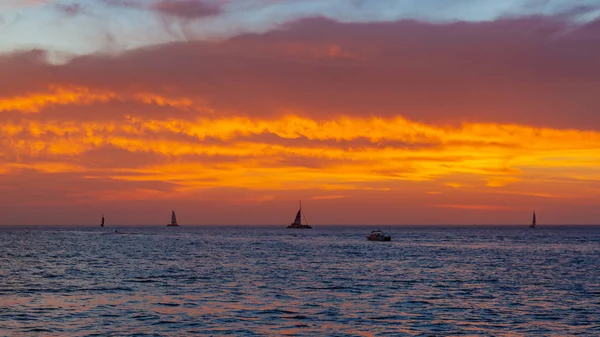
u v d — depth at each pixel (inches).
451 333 1648.6
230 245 6515.8
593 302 2182.6
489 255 4985.2
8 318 1782.7
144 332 1630.2
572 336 1625.2
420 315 1895.9
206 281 2753.4
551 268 3661.4
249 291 2407.7
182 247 5974.4
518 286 2659.9
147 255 4621.1
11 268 3388.3
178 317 1830.7
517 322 1802.4
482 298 2263.8
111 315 1847.9
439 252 5369.1
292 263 3887.8
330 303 2112.5
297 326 1723.7
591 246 6811.0
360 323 1769.2
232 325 1728.6
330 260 4197.8
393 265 3784.5
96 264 3703.3
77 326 1688.0
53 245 6264.8
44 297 2186.3
